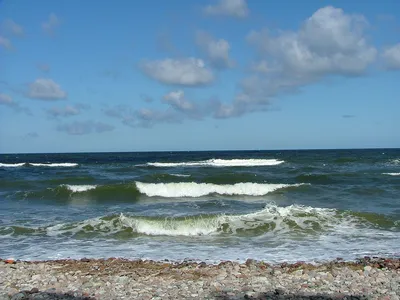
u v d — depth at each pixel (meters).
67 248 12.21
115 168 41.69
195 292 8.00
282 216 15.52
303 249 11.95
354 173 31.36
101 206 19.59
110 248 12.22
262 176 30.08
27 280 8.90
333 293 7.83
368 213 15.83
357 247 12.13
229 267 9.82
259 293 7.89
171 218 15.05
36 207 19.33
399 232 14.02
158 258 11.08
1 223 15.45
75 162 61.81
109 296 7.77
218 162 51.84
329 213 15.97
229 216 15.34
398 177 29.73
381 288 8.15
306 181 28.56
